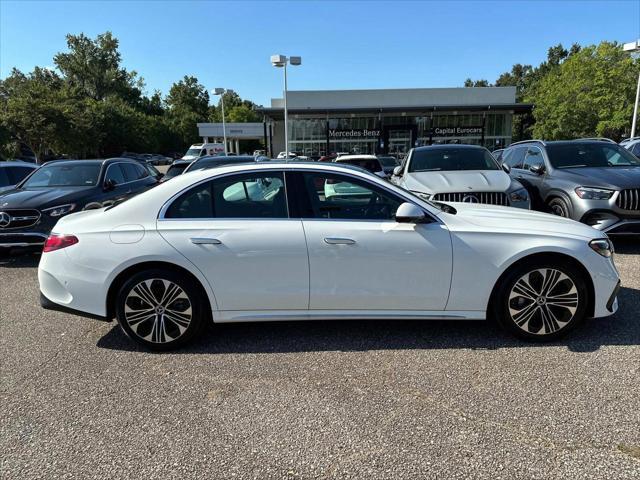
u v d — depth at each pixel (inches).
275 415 110.0
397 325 162.6
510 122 1421.0
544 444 96.7
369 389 120.5
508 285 142.1
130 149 2379.4
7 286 229.8
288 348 146.3
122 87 3218.5
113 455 96.9
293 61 869.2
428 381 123.6
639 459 91.3
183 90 3929.6
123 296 142.5
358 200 145.5
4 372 134.9
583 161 297.4
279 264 140.5
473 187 260.2
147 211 143.8
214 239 139.6
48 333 164.1
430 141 1428.4
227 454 96.4
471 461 92.1
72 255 142.4
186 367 135.6
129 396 120.0
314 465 92.4
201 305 144.3
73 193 295.9
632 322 158.1
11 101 1446.9
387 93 1432.1
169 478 89.7
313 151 1450.5
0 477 90.8
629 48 757.3
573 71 1537.9
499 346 143.5
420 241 139.8
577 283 140.9
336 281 141.4
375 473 89.6
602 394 114.3
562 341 145.1
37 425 108.1
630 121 1349.7
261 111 1385.3
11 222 266.8
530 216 155.5
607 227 245.0
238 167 147.3
